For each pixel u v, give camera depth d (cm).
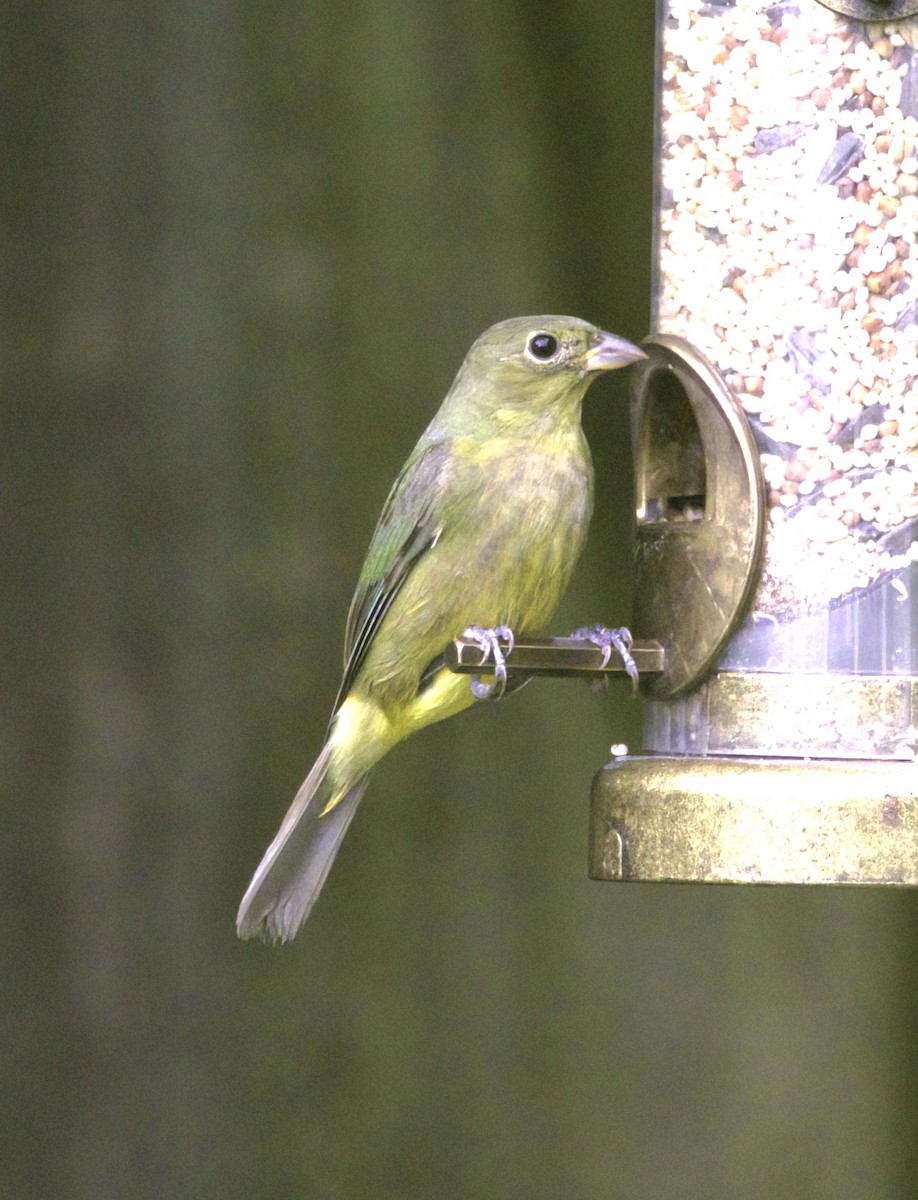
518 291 1312
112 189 1273
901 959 1274
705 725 841
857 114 856
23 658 1238
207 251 1274
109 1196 1205
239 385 1267
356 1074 1237
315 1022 1237
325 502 1263
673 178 875
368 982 1245
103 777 1232
